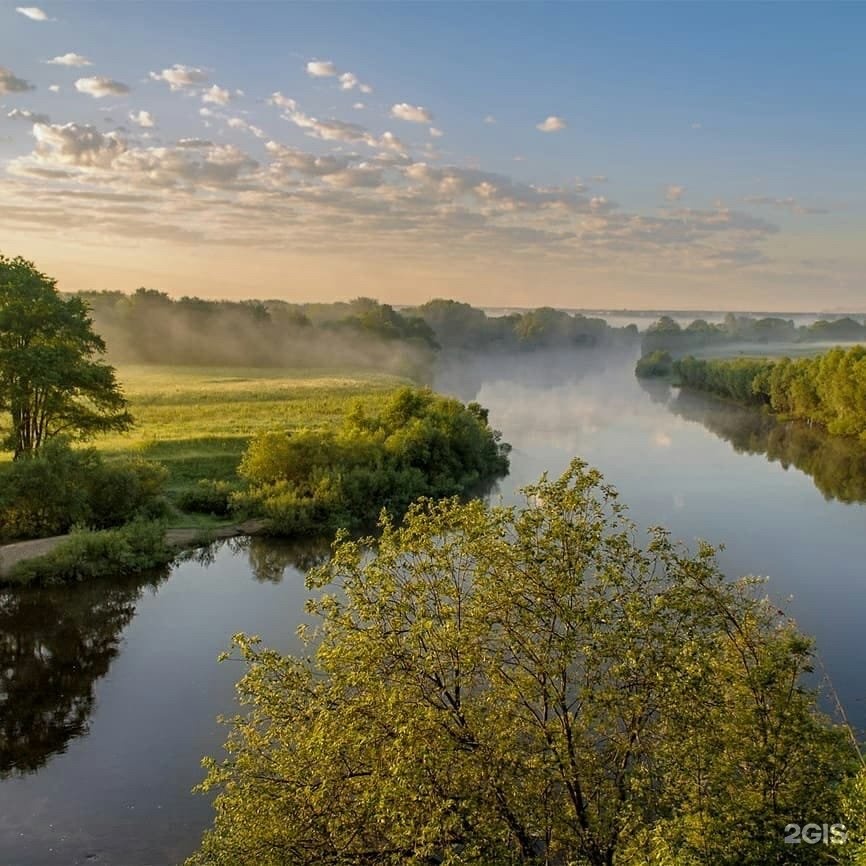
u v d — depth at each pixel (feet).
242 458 173.58
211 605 105.60
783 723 36.01
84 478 133.08
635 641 35.50
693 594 37.86
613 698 34.81
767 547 134.51
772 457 242.37
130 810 59.47
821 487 191.93
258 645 90.89
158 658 87.66
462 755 35.65
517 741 37.91
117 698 77.82
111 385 147.74
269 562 127.75
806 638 39.52
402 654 37.58
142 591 111.45
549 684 37.11
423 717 35.47
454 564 40.42
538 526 39.52
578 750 36.96
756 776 35.88
